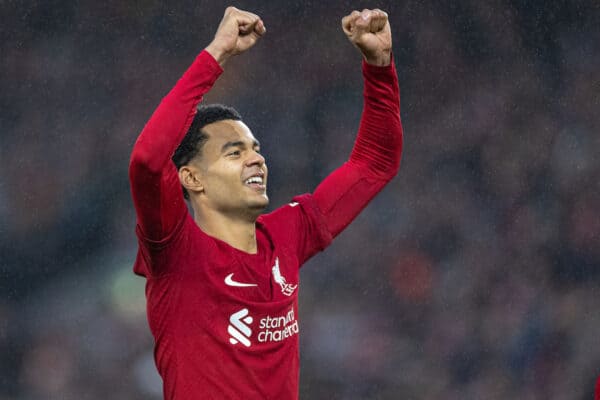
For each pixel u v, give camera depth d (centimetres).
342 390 3725
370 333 3850
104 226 3881
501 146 4356
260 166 988
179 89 896
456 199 4219
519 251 4162
